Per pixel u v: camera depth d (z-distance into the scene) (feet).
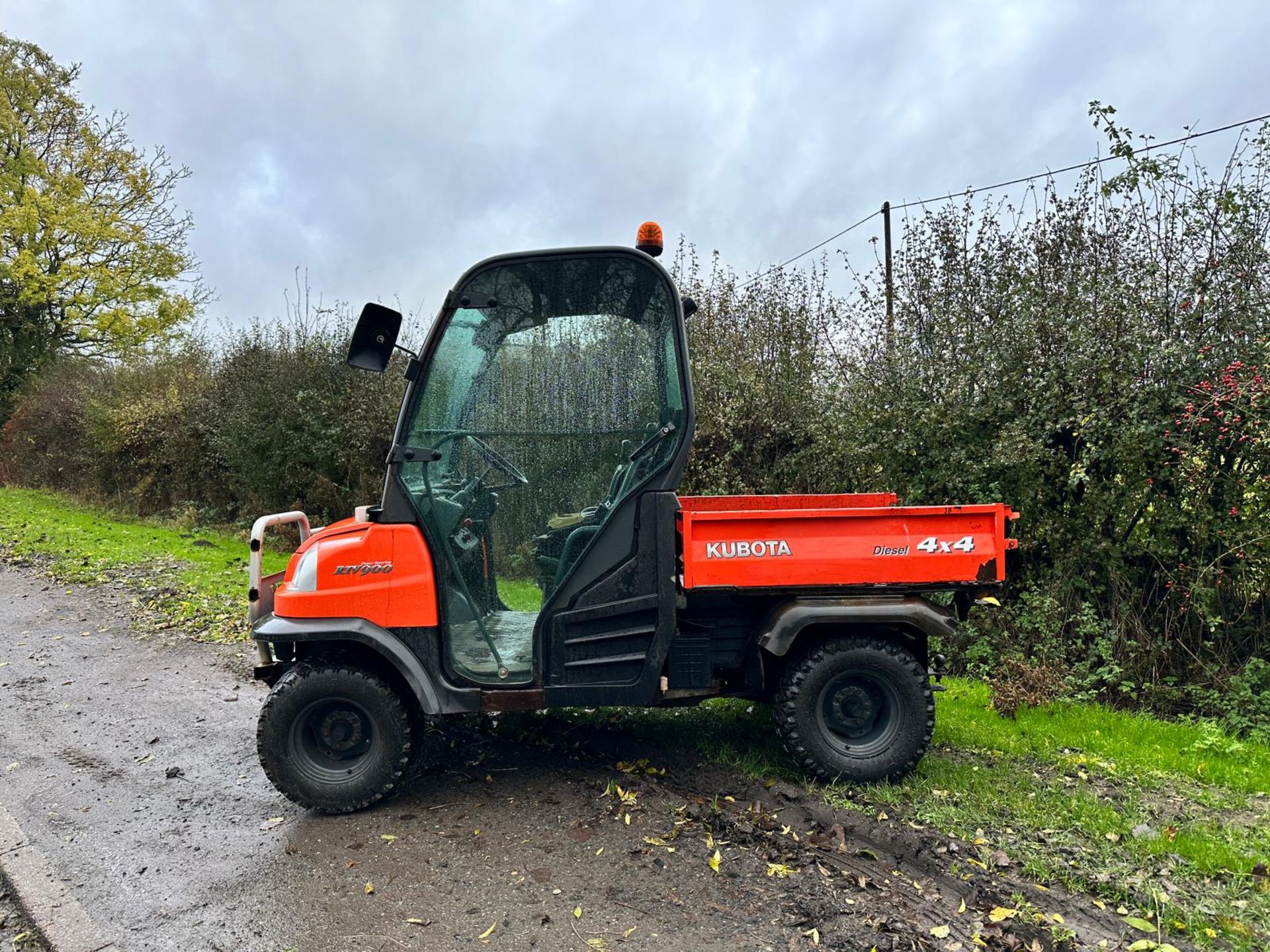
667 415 11.32
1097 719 15.29
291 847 10.36
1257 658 16.35
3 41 70.90
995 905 8.92
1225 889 9.26
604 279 11.39
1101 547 17.74
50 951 8.29
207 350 52.16
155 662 19.47
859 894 9.05
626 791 11.75
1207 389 16.21
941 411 19.57
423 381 11.34
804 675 11.59
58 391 60.64
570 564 11.38
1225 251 17.11
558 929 8.47
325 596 11.03
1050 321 18.29
